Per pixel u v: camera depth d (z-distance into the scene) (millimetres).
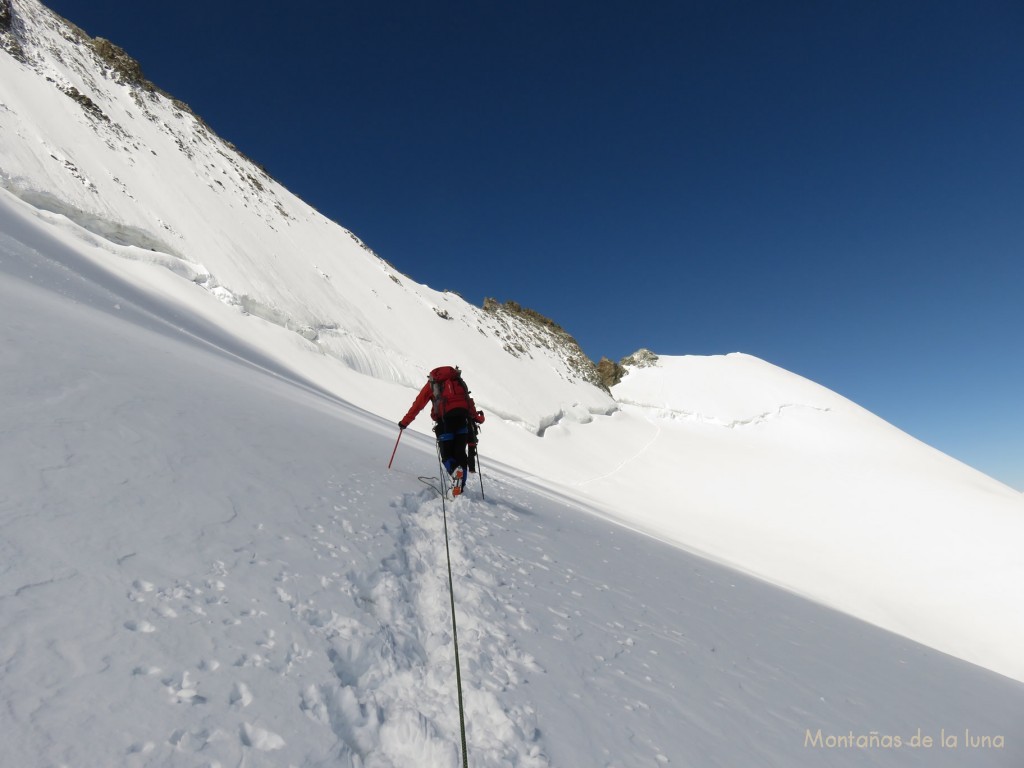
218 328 21734
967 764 3164
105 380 4352
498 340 56969
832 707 3414
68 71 33844
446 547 4023
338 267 44312
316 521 3430
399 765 1736
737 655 3910
